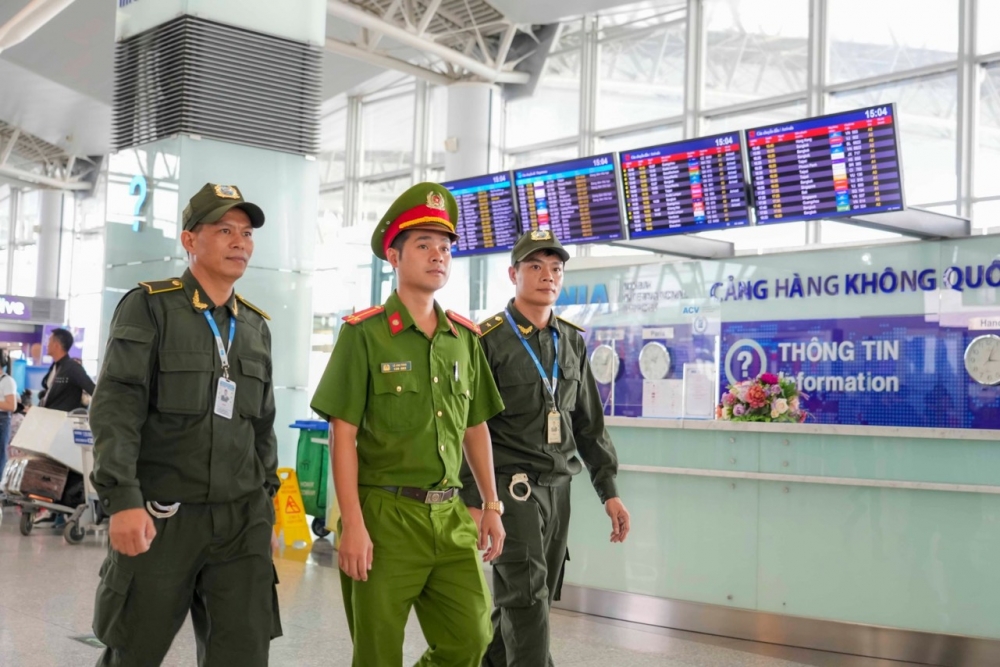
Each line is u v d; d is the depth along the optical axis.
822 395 7.04
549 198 8.30
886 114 6.26
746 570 5.38
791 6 11.49
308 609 5.51
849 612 5.04
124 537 2.43
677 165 7.41
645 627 5.57
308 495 8.53
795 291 7.20
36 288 23.89
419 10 13.64
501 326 3.60
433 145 15.55
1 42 13.58
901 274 6.72
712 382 7.55
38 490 8.02
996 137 10.02
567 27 13.73
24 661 4.28
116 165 8.17
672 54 12.57
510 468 3.48
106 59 14.76
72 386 8.77
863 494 5.04
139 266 7.83
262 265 7.96
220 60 7.71
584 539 6.01
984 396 6.32
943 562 4.81
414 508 2.74
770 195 6.93
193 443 2.65
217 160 7.68
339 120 17.17
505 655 3.62
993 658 4.64
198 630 2.84
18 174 22.16
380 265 9.63
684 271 7.76
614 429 5.94
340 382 2.75
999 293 6.27
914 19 10.56
